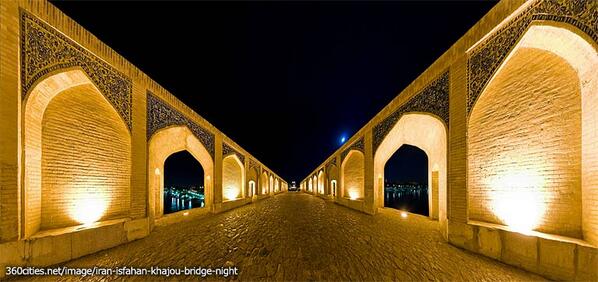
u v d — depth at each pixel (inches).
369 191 346.0
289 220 287.7
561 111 124.0
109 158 184.4
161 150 290.5
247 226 249.8
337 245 175.9
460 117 170.2
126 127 193.8
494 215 152.1
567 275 110.7
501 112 149.3
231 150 435.8
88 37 161.5
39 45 135.5
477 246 152.3
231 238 197.9
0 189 116.8
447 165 180.7
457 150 172.4
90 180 173.2
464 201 164.2
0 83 117.3
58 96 156.8
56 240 138.5
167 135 269.4
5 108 118.9
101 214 178.5
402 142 298.0
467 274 123.6
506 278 118.7
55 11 142.1
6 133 119.2
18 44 125.2
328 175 638.5
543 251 119.3
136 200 199.3
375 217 307.3
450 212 175.8
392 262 141.4
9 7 121.7
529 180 135.9
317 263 141.3
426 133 245.1
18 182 124.2
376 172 336.8
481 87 155.8
